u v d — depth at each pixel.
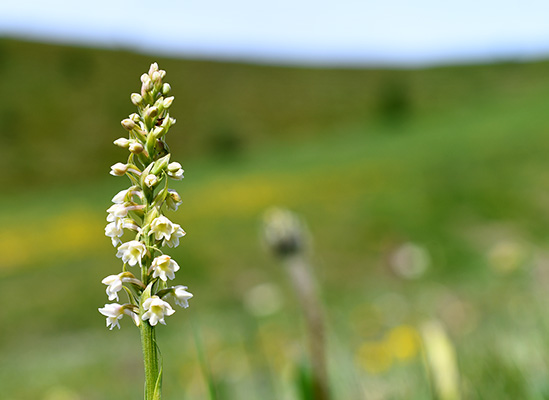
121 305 1.55
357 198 37.72
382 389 3.95
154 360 1.54
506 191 33.53
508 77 97.62
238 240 30.66
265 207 39.66
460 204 32.50
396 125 78.25
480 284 11.35
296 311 11.16
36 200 57.47
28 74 89.62
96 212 43.03
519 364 3.77
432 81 99.06
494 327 5.91
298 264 3.64
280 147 77.50
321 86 100.31
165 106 1.64
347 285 19.56
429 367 2.65
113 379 8.79
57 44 97.94
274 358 5.67
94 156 76.00
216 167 67.75
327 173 48.91
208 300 21.03
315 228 32.25
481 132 55.25
